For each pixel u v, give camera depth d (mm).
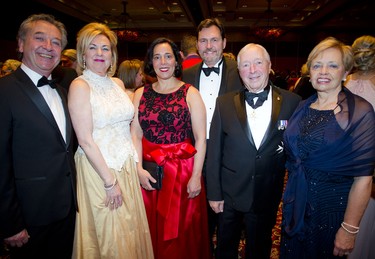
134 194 1938
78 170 1815
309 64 1621
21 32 1654
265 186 1834
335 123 1507
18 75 1607
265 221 1920
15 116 1520
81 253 1785
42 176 1611
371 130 1435
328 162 1511
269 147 1811
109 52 1809
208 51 2289
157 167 2074
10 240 1543
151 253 2037
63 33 1782
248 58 1808
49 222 1655
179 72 2188
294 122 1701
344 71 1552
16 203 1536
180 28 14672
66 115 1758
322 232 1563
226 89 2287
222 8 12031
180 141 2090
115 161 1799
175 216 2053
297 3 10625
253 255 1985
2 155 1476
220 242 2068
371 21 13531
